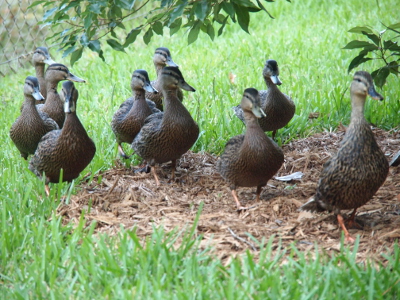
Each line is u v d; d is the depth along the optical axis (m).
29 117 10.41
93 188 9.36
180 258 6.50
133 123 10.79
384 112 11.91
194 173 10.02
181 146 9.50
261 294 5.61
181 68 16.22
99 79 15.98
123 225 7.84
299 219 7.77
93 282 6.04
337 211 7.23
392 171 9.37
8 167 9.81
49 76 11.45
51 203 8.33
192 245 6.81
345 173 6.88
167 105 9.34
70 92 8.51
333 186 7.01
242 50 17.33
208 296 5.59
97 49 8.93
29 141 10.53
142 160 10.77
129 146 11.53
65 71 11.37
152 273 6.31
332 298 5.55
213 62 16.42
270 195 8.91
